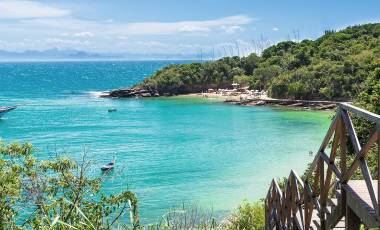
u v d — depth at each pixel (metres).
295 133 77.69
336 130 9.50
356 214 8.62
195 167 55.69
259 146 67.94
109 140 74.25
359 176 24.03
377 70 45.81
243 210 27.72
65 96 150.75
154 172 52.97
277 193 16.42
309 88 111.62
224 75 150.62
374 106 38.22
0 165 12.14
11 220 11.70
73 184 12.83
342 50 133.38
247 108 110.25
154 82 143.50
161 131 82.56
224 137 75.81
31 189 12.11
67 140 74.44
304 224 11.95
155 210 38.84
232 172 53.12
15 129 86.19
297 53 139.62
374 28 150.50
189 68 150.00
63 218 11.67
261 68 141.62
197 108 112.44
